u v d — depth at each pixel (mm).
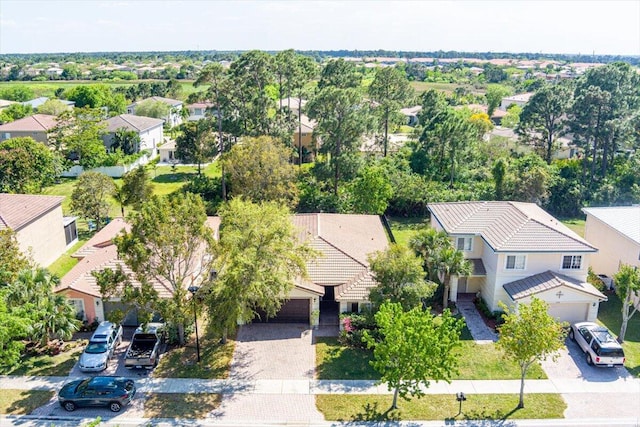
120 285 30766
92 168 67500
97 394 24609
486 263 35438
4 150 51812
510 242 33312
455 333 23406
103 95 107000
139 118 80812
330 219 41188
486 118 88812
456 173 61688
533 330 23562
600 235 39812
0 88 139750
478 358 29516
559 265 33625
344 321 31156
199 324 32719
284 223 28969
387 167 58312
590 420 24469
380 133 71562
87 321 32156
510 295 32562
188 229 27703
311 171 57969
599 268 40062
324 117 54219
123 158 69125
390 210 55406
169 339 30266
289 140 60000
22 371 27656
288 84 66312
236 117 61781
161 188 61156
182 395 26031
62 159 65562
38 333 28156
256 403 25484
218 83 58656
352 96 53188
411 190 54312
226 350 30016
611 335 29719
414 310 24172
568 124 61062
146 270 27625
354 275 33469
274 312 29438
